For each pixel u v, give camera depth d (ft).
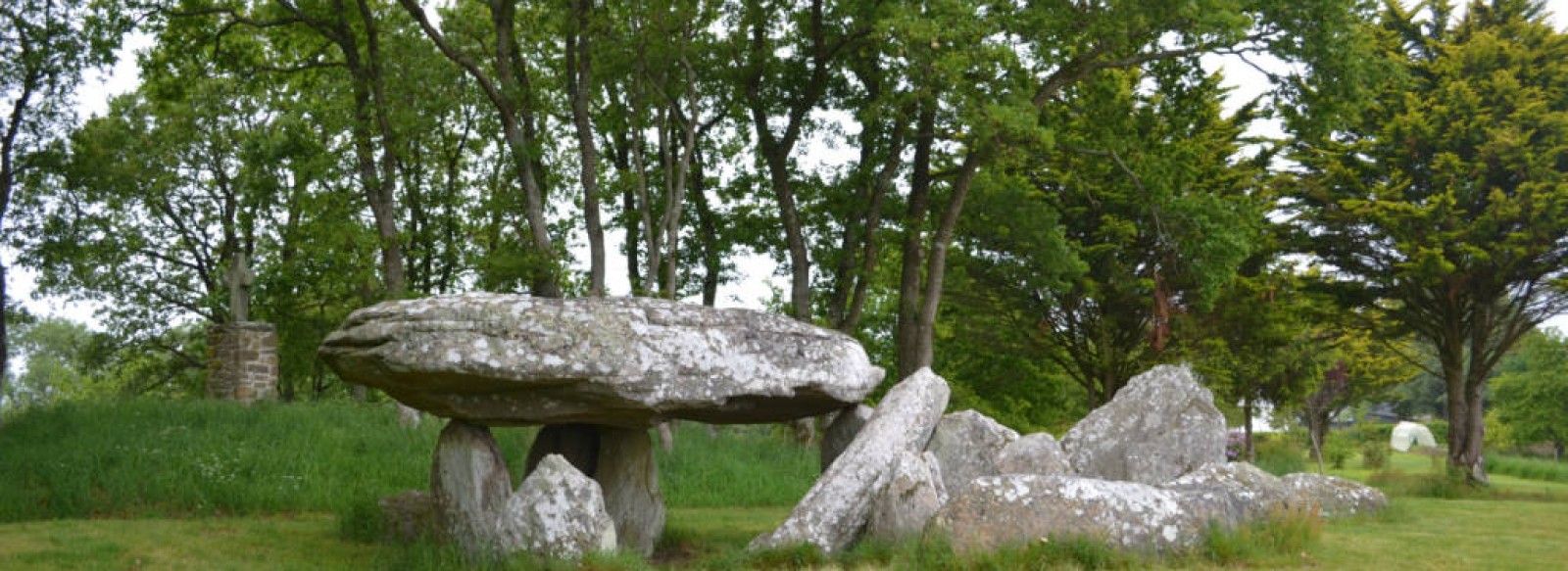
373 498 47.73
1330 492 49.24
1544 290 93.09
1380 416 246.27
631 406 35.37
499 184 105.19
